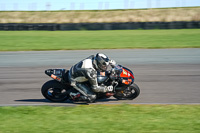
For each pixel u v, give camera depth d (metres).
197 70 38.69
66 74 24.91
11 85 32.31
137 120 19.88
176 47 59.00
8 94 28.62
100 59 23.34
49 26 98.81
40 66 43.25
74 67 24.28
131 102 25.33
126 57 49.53
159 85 31.34
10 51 58.09
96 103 25.25
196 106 23.33
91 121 19.81
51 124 19.31
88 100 24.25
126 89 25.58
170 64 43.09
